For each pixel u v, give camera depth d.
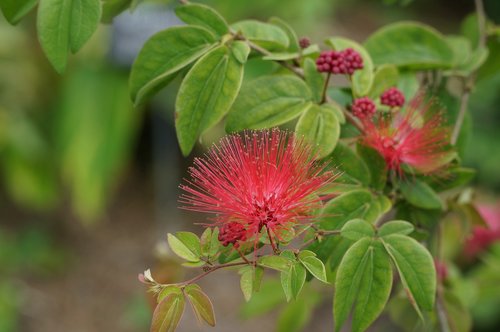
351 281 0.47
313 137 0.49
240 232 0.46
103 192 1.28
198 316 0.46
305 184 0.47
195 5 0.51
